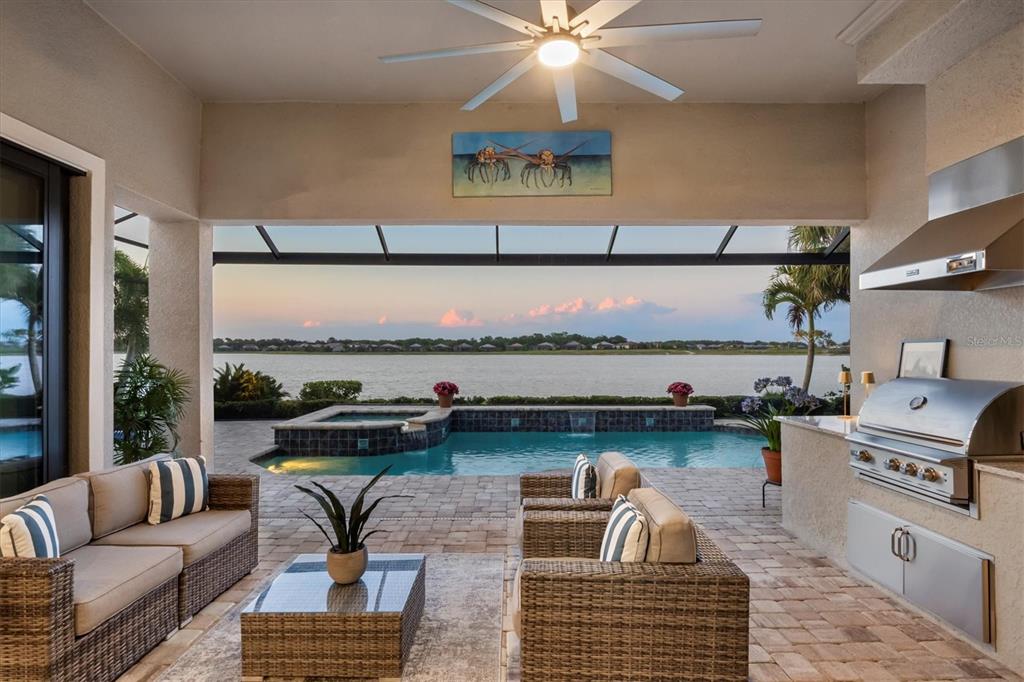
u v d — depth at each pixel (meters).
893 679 2.54
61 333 3.78
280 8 3.93
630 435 11.04
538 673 2.21
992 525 2.70
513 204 5.37
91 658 2.35
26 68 3.34
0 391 3.31
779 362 13.69
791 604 3.32
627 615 2.20
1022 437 2.83
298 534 4.56
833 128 5.37
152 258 5.37
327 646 2.47
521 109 5.39
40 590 2.15
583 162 5.37
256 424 11.73
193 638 2.87
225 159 5.36
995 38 3.21
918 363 4.33
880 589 3.53
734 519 5.03
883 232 5.09
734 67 4.74
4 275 3.34
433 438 10.04
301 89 5.14
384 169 5.36
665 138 5.39
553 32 2.95
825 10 3.92
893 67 3.60
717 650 2.19
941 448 2.96
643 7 3.87
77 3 3.76
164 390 4.59
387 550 4.20
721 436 10.92
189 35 4.26
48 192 3.64
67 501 2.84
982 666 2.65
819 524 4.21
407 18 4.05
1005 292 3.55
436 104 5.39
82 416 3.85
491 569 3.81
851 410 5.46
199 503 3.55
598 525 2.86
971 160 3.39
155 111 4.64
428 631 2.95
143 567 2.68
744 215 5.36
